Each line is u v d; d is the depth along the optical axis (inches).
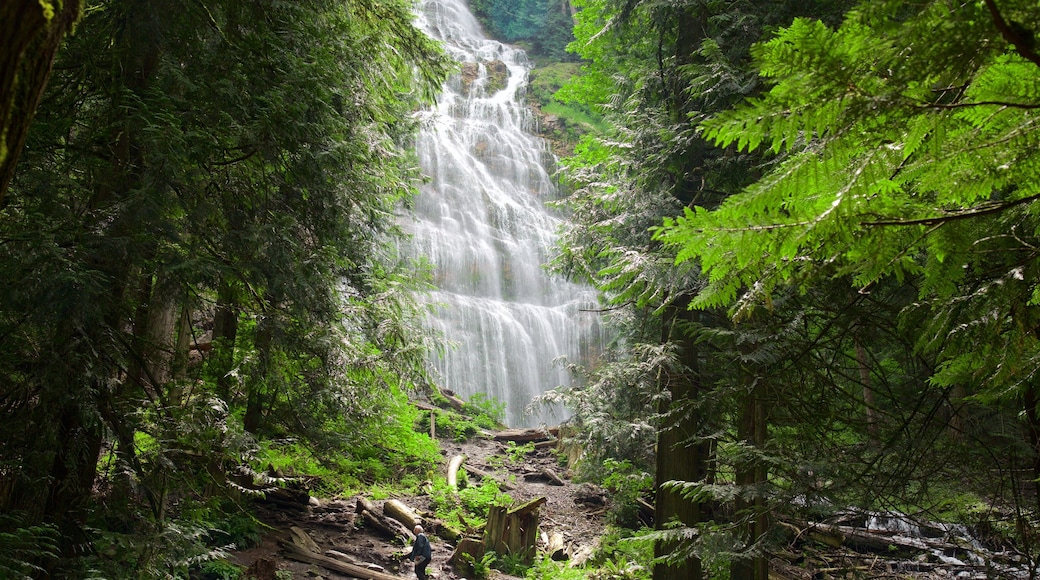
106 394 255.8
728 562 278.5
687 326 331.0
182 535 261.0
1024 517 239.8
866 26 49.6
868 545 475.2
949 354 89.8
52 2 59.7
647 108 410.9
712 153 378.3
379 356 429.4
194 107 281.4
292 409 453.4
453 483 711.7
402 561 536.4
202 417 291.7
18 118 60.5
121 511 255.3
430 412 919.7
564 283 1364.4
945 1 47.4
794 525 309.3
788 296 277.0
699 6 385.1
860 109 52.0
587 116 1742.1
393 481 703.1
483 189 1454.2
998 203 62.9
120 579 241.3
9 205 244.2
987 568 259.9
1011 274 79.2
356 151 345.4
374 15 414.0
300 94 306.0
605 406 401.1
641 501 628.4
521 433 939.3
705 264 63.9
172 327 383.6
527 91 1818.4
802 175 59.5
